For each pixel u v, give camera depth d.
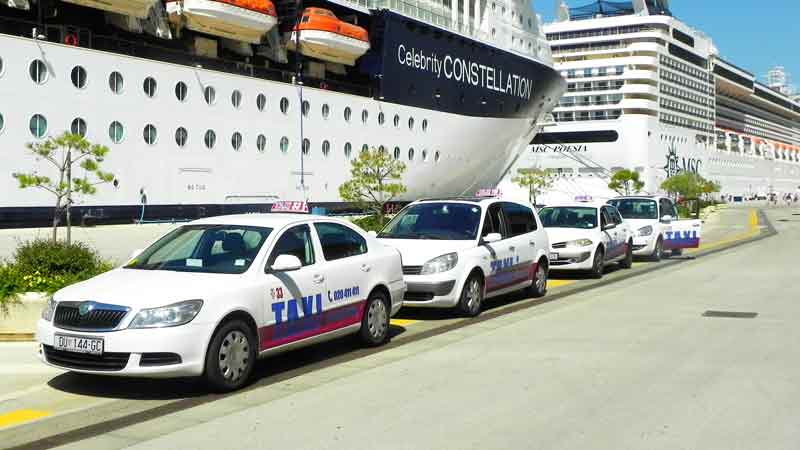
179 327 5.72
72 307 5.91
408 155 29.25
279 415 5.39
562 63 67.06
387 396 5.89
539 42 38.47
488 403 5.63
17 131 17.28
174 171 20.92
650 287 13.47
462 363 7.11
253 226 7.04
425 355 7.57
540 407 5.50
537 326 9.27
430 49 29.53
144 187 20.12
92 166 15.82
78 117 18.53
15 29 19.72
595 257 15.16
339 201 26.36
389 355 7.64
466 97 31.95
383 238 10.77
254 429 5.04
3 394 6.13
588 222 15.86
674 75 70.19
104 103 19.08
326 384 6.38
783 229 37.00
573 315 10.15
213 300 5.98
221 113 22.17
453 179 32.62
